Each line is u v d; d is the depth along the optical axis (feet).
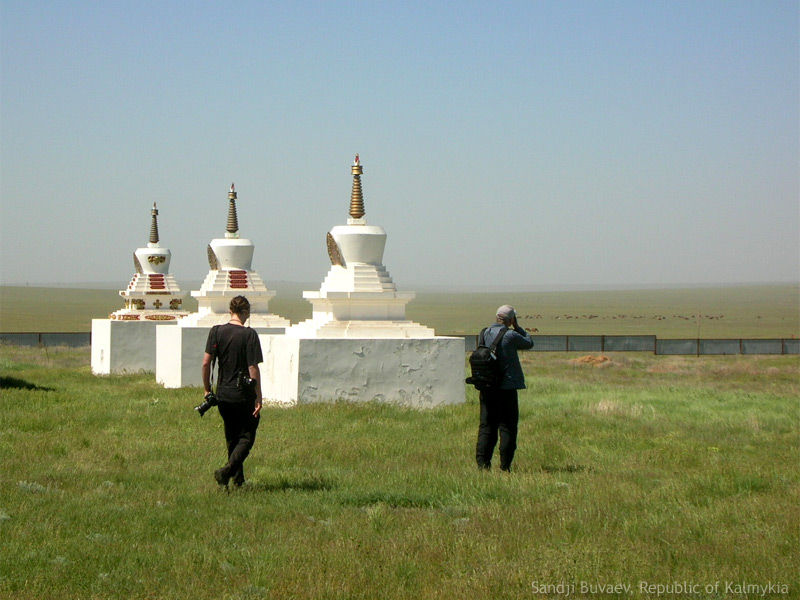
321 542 33.17
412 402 80.12
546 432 62.90
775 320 467.93
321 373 78.54
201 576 29.30
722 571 30.40
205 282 115.55
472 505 39.40
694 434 64.28
